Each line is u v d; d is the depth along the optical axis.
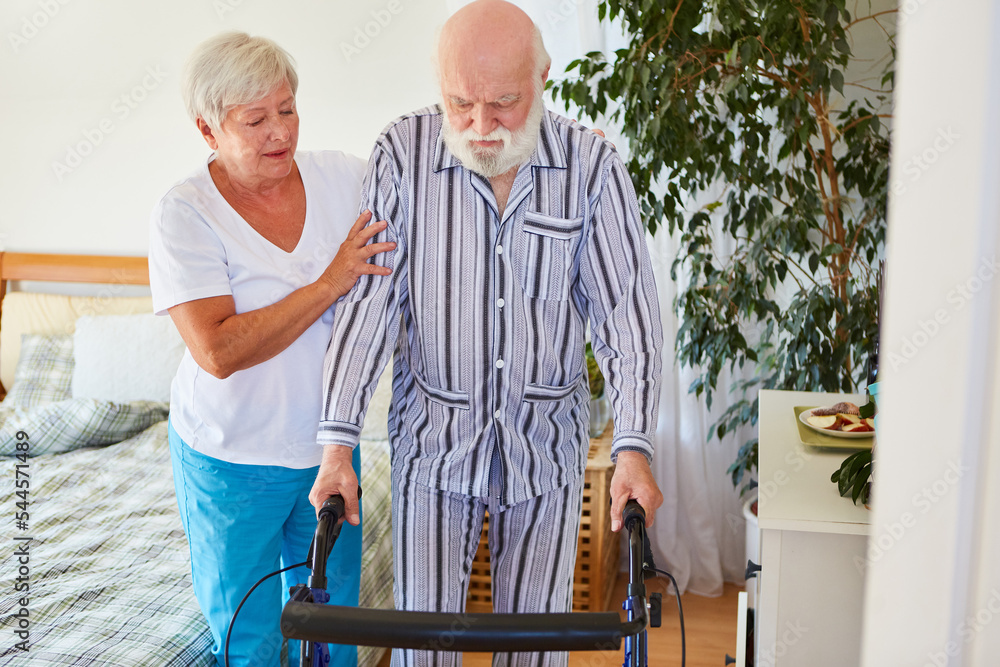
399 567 1.37
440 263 1.29
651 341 1.29
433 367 1.31
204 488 1.54
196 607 1.75
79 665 1.48
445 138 1.24
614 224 1.29
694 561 2.73
